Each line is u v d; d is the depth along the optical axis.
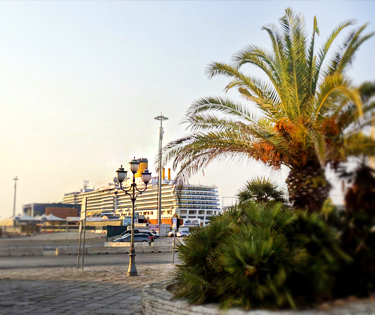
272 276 5.95
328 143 7.52
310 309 5.50
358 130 6.66
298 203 8.11
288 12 9.62
